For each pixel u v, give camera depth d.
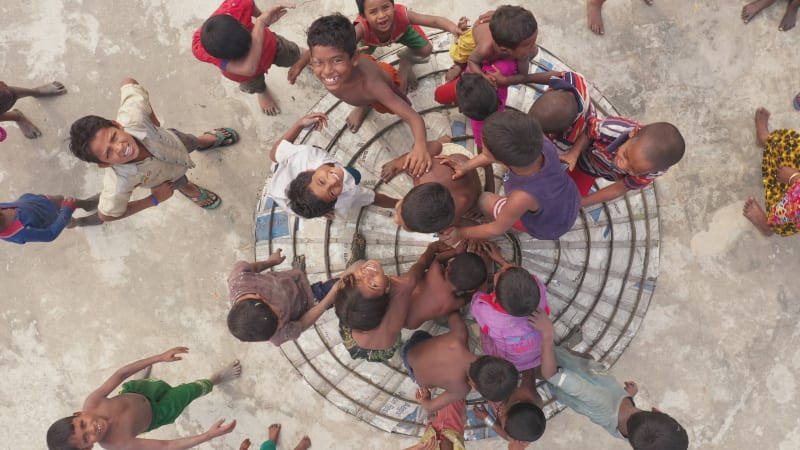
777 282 4.75
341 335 4.28
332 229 4.59
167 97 5.07
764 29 4.82
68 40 5.10
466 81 3.23
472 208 3.90
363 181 4.61
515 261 4.52
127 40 5.08
